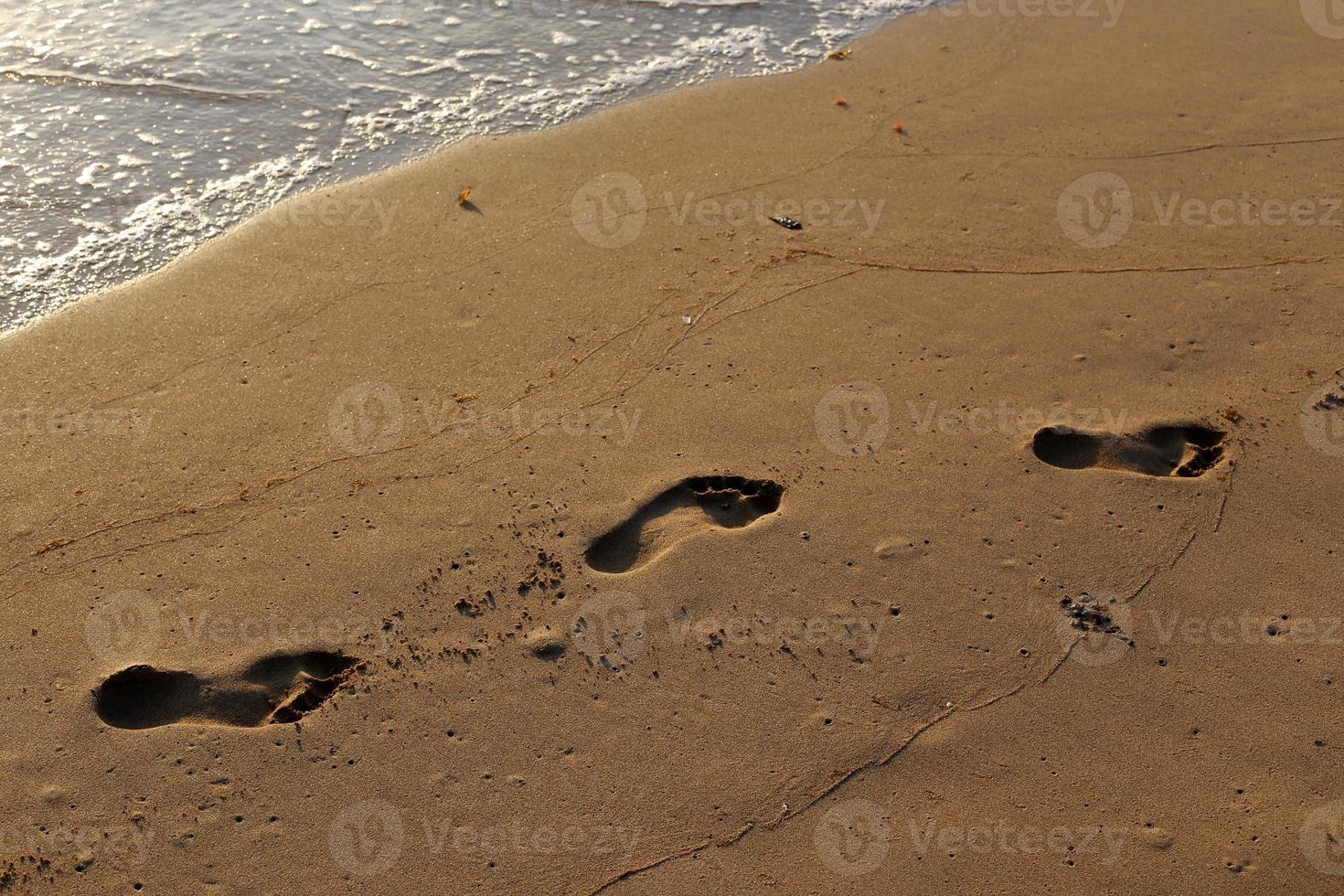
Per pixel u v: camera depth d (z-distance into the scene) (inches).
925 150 219.3
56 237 195.3
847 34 261.0
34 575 142.3
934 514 150.3
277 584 141.6
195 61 241.9
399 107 231.6
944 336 176.9
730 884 116.3
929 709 130.2
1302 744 126.0
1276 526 148.3
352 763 125.2
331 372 170.4
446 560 144.6
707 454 158.1
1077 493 152.9
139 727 129.3
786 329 178.1
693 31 261.1
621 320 180.1
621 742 127.3
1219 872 116.2
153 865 117.4
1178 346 173.9
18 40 245.1
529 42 254.8
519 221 200.1
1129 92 235.9
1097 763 125.2
